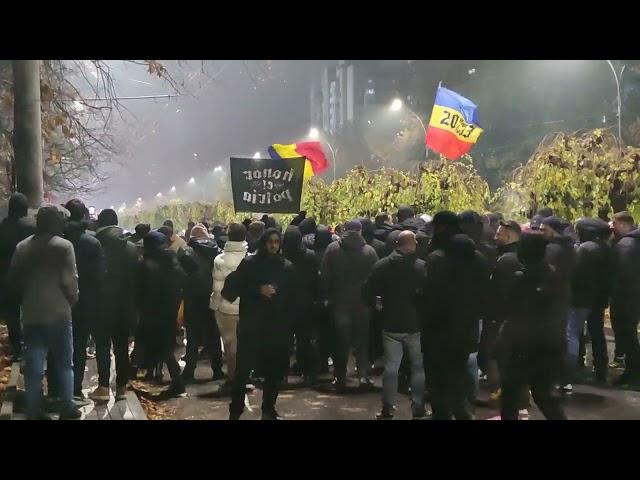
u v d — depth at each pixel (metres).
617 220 10.23
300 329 10.37
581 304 9.25
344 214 18.50
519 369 6.45
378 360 12.12
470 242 6.53
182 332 15.59
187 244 12.48
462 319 6.46
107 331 8.66
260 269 7.36
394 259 8.00
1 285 9.42
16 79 11.95
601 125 38.19
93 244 8.27
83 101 16.38
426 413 8.60
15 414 7.76
